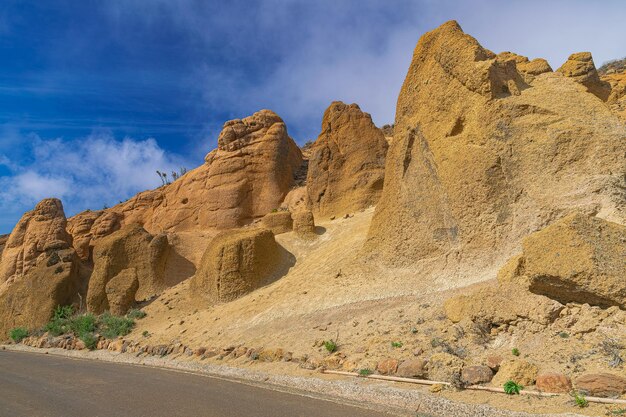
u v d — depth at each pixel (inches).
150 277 1428.4
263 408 358.0
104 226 2266.2
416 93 872.9
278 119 2114.9
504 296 443.8
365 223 1134.4
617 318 361.4
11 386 543.8
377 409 339.9
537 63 892.0
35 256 1929.1
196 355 734.5
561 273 392.5
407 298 647.1
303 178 2073.1
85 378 583.8
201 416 340.2
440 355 390.0
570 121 644.7
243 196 1891.0
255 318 831.7
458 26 829.2
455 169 700.0
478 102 724.7
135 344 919.7
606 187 560.1
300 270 1036.5
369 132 1537.9
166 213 2101.4
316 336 633.0
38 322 1325.0
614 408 270.7
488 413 302.0
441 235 704.4
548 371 343.9
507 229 621.6
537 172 629.3
